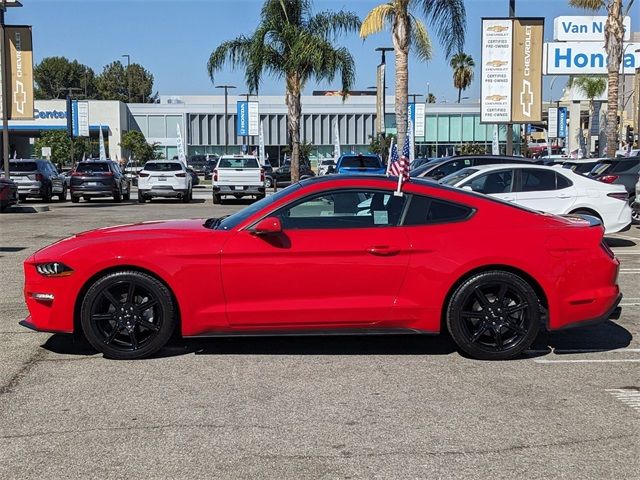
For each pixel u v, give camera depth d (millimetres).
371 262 6375
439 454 4582
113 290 6488
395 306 6406
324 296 6406
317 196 6547
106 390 5812
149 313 6547
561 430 4992
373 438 4840
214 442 4777
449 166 17875
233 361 6617
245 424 5094
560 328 6547
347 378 6133
